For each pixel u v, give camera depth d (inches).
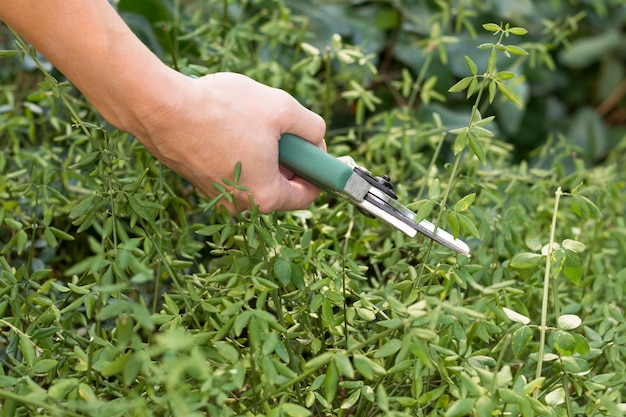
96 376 39.7
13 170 65.3
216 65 66.0
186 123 39.6
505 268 49.0
